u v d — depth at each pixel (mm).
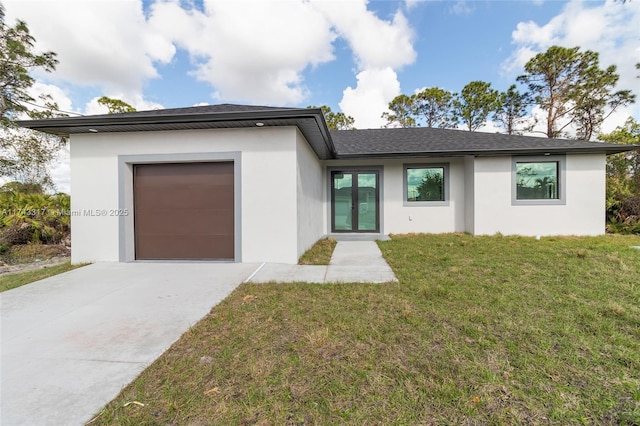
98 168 6195
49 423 1681
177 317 3258
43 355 2465
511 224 9234
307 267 5562
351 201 10805
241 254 6031
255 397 1876
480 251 6625
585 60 16453
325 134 6613
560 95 17562
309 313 3260
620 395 1845
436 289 3893
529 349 2404
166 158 6066
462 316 3074
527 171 9234
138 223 6371
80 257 6277
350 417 1696
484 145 9531
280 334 2773
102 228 6230
